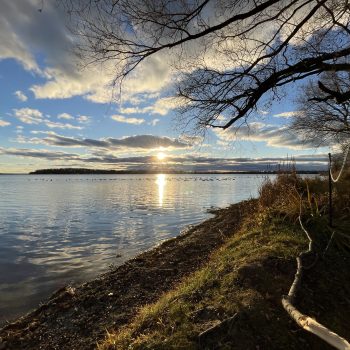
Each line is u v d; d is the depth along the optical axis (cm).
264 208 1081
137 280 893
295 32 521
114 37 472
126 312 702
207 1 460
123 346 482
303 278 597
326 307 542
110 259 1288
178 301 561
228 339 450
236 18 466
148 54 486
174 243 1377
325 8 517
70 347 593
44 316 741
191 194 5094
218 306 515
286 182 1294
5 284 1012
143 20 466
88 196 4856
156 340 466
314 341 466
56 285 997
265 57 545
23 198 4562
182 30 477
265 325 475
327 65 537
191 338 461
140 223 2197
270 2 452
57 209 3130
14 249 1497
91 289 880
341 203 979
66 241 1661
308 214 907
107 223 2214
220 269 650
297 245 735
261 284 565
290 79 563
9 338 648
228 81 555
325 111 2373
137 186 8669
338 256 734
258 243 774
